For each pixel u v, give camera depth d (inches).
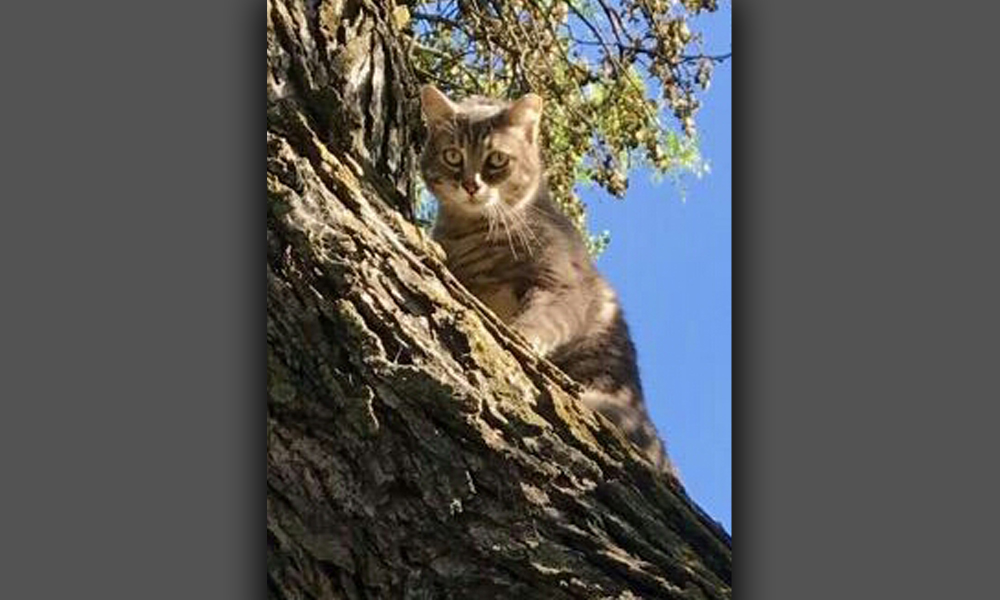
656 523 88.4
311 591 83.9
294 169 87.1
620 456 91.3
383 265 87.2
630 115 184.2
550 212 148.3
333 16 103.3
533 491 84.7
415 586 82.4
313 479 83.5
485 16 191.9
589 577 83.3
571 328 134.3
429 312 87.2
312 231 85.3
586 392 116.2
